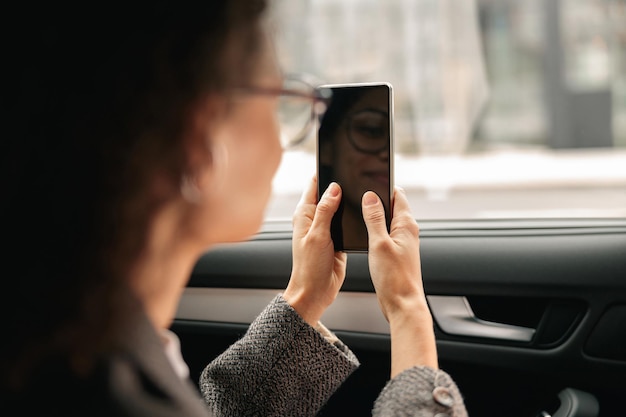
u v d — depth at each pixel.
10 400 0.50
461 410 0.70
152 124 0.49
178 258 0.58
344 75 3.30
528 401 1.61
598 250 1.55
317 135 0.98
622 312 1.53
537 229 1.63
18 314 0.49
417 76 3.75
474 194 3.62
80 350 0.49
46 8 0.48
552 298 1.56
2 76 0.48
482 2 4.01
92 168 0.48
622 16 4.11
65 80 0.48
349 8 3.29
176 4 0.49
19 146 0.48
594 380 1.54
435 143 3.81
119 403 0.49
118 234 0.49
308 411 0.94
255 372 0.93
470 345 1.60
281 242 1.74
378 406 0.71
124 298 0.51
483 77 3.95
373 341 1.64
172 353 0.60
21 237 0.48
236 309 1.76
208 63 0.51
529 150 4.05
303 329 0.93
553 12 4.08
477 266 1.60
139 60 0.48
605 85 4.11
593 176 3.78
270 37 0.59
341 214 0.96
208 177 0.55
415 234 0.90
